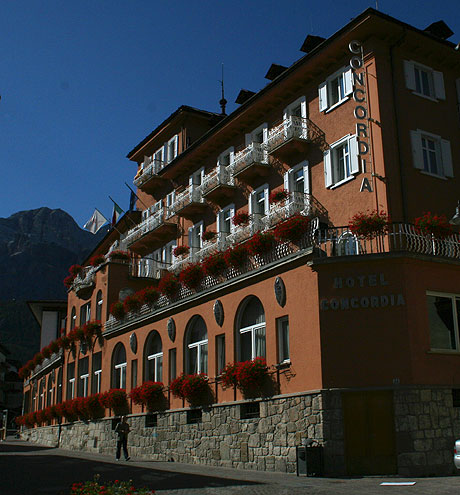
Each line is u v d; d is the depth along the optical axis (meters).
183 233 33.34
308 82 24.95
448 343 17.22
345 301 17.20
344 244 18.34
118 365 30.25
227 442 20.33
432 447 15.90
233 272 22.22
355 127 22.30
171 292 25.78
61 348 39.84
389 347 16.59
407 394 16.11
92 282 35.44
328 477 15.79
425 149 22.52
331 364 16.89
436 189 21.98
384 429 16.06
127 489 9.23
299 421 17.39
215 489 13.42
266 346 19.44
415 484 13.65
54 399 41.44
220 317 21.94
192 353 23.88
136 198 39.69
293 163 25.05
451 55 23.77
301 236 19.84
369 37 22.34
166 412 24.38
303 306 18.08
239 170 26.88
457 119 23.80
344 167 22.83
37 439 43.78
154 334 27.05
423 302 17.06
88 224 40.69
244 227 26.41
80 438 32.97
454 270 17.92
